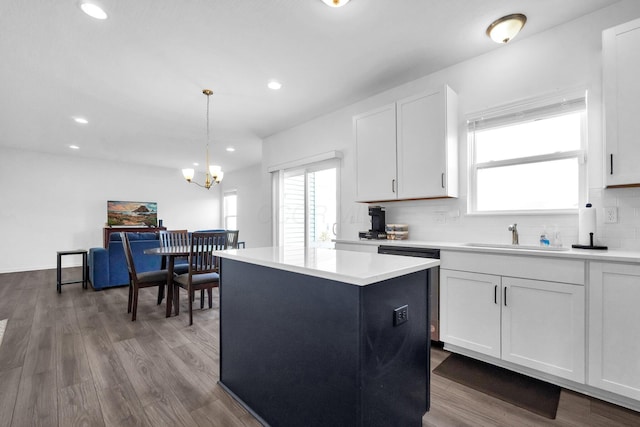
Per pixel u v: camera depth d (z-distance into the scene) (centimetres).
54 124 424
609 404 161
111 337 254
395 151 278
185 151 596
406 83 303
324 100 344
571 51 212
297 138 430
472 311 207
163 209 771
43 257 605
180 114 387
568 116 220
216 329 274
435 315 228
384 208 321
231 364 175
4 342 242
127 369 200
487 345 200
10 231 575
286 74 283
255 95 329
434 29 219
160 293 355
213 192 866
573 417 151
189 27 214
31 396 168
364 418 107
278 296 142
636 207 186
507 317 191
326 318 118
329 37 228
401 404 127
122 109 367
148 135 482
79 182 648
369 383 109
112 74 280
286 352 138
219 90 316
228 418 153
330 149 382
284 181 459
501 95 242
